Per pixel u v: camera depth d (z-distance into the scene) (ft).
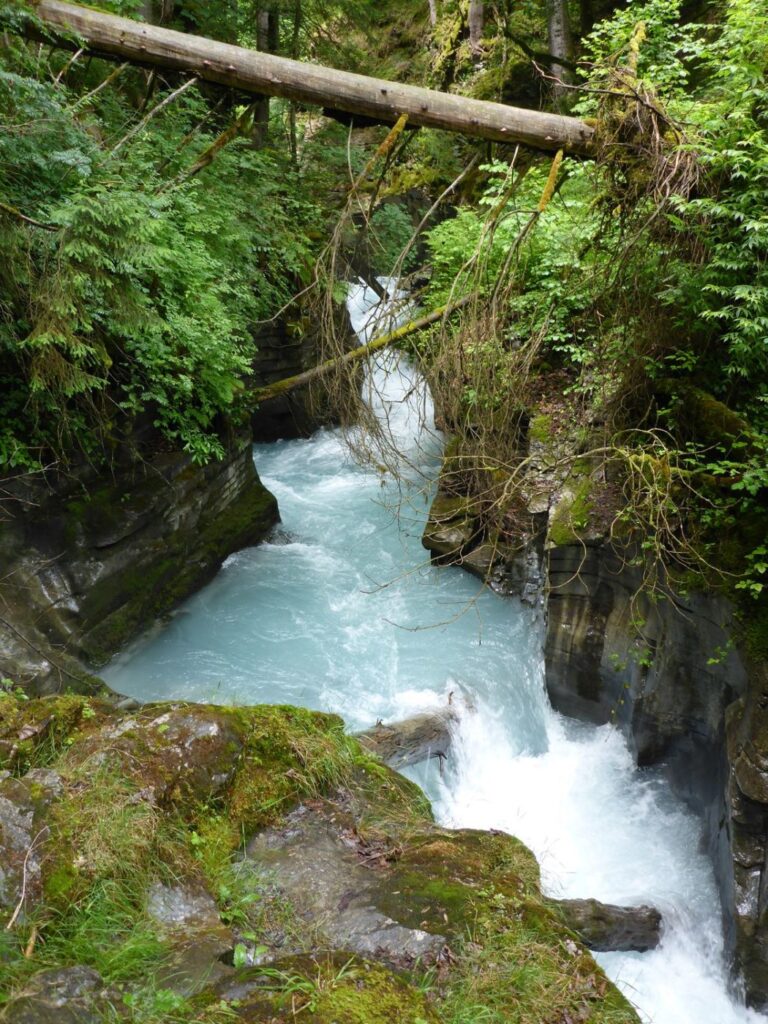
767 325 18.51
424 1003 9.87
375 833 14.42
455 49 57.26
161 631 26.30
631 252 20.56
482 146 21.04
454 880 12.96
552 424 27.45
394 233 43.29
